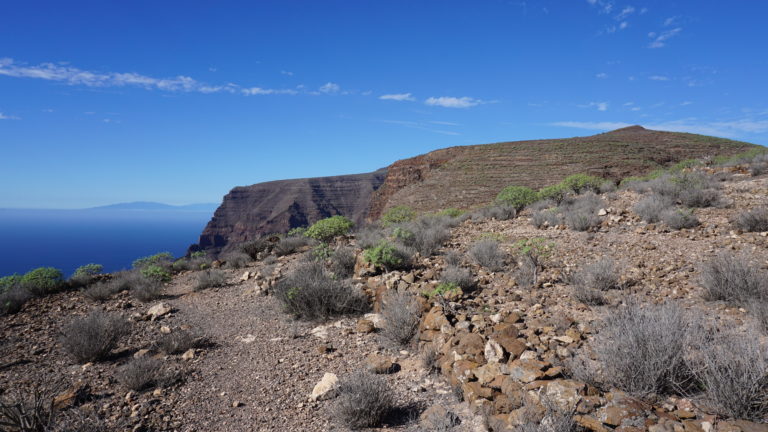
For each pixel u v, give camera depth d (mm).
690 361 3488
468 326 5195
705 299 5504
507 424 3127
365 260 9398
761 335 4102
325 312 7180
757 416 2869
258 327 7055
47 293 11289
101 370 5504
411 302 6281
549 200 17594
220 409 4258
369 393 3807
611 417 2896
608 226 11406
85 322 6262
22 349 6508
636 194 15695
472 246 10844
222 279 11023
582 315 5402
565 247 9625
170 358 5820
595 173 57188
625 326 3840
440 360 4641
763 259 6805
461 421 3520
